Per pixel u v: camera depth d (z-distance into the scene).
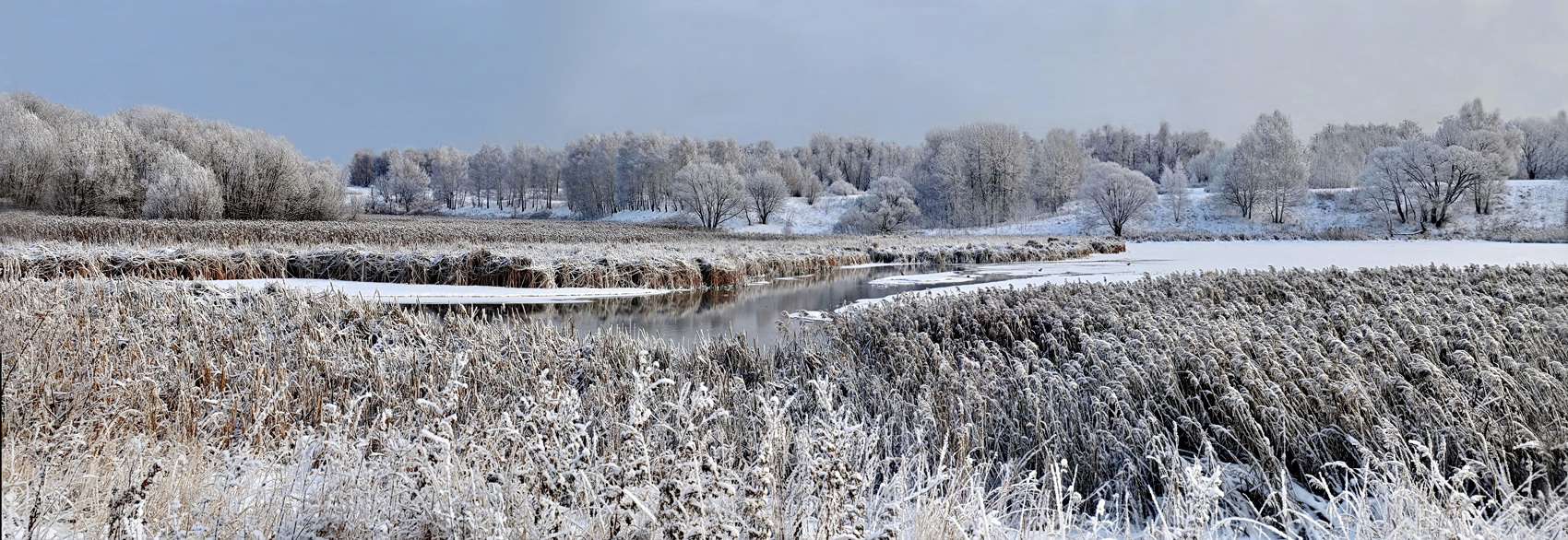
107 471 3.47
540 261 18.17
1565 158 79.06
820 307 15.40
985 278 21.56
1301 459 4.52
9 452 3.33
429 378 6.26
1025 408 5.35
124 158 44.84
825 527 2.94
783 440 4.00
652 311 14.71
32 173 48.16
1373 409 4.67
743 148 126.06
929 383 6.20
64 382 4.78
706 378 6.95
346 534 3.01
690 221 71.81
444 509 2.87
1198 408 5.32
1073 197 74.00
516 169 100.38
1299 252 32.28
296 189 50.72
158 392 4.96
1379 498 3.83
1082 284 14.03
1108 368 6.20
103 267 14.84
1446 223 53.81
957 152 70.31
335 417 4.09
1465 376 5.48
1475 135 63.25
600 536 2.81
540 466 3.13
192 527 2.91
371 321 9.05
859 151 119.44
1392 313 8.13
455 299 15.46
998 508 3.85
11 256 14.26
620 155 87.19
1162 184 65.88
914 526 3.28
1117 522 3.88
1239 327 7.00
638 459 2.96
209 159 49.03
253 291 10.67
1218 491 3.00
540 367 7.07
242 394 5.31
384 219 68.62
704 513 2.69
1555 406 4.65
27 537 2.60
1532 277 13.02
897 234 51.38
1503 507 3.57
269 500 3.29
